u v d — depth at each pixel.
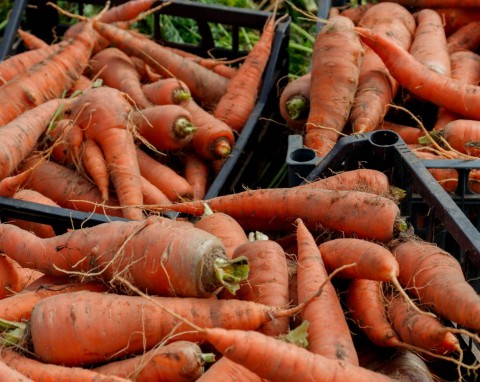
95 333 0.98
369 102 1.33
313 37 1.71
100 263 1.02
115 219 1.15
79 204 1.29
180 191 1.32
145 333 0.98
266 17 1.54
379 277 0.99
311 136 1.32
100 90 1.30
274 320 0.98
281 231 1.16
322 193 1.10
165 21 1.74
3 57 1.52
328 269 1.04
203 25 1.59
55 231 1.17
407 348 1.00
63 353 0.98
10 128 1.24
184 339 0.97
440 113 1.34
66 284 1.05
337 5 1.58
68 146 1.29
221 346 0.91
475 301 0.96
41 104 1.33
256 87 1.46
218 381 0.94
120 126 1.28
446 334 0.95
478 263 1.01
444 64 1.38
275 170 1.54
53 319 0.98
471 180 1.21
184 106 1.40
